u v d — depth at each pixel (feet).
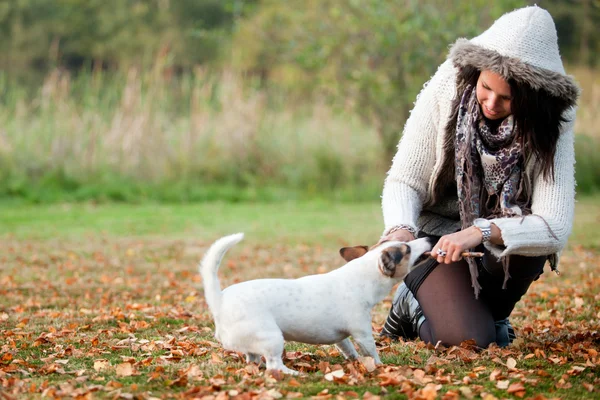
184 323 17.21
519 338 14.28
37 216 38.52
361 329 12.23
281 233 34.12
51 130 45.39
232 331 11.80
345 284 12.29
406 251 12.36
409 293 15.10
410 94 46.21
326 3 51.11
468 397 10.93
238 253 29.27
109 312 18.52
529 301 19.27
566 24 73.97
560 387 11.25
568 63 72.84
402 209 14.10
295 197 45.93
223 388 11.39
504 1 46.44
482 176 13.60
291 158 48.44
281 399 10.82
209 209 41.86
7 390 11.55
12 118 46.39
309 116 51.26
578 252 27.22
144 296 21.33
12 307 19.39
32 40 94.79
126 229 35.17
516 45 12.27
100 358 13.70
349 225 36.40
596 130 51.70
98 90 47.42
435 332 14.02
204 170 46.80
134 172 45.65
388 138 48.34
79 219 37.88
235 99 48.37
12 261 27.25
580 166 50.80
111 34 95.25
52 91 46.24
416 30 45.11
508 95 12.44
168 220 37.88
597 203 43.52
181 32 92.58
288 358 13.16
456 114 13.71
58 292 21.75
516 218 12.76
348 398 10.90
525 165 13.26
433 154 14.37
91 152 45.19
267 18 57.11
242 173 47.34
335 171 47.88
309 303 12.04
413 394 10.96
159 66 48.80
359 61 48.52
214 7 95.86
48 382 11.87
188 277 24.67
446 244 12.41
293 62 51.24
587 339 14.47
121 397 10.98
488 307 14.21
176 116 48.01
